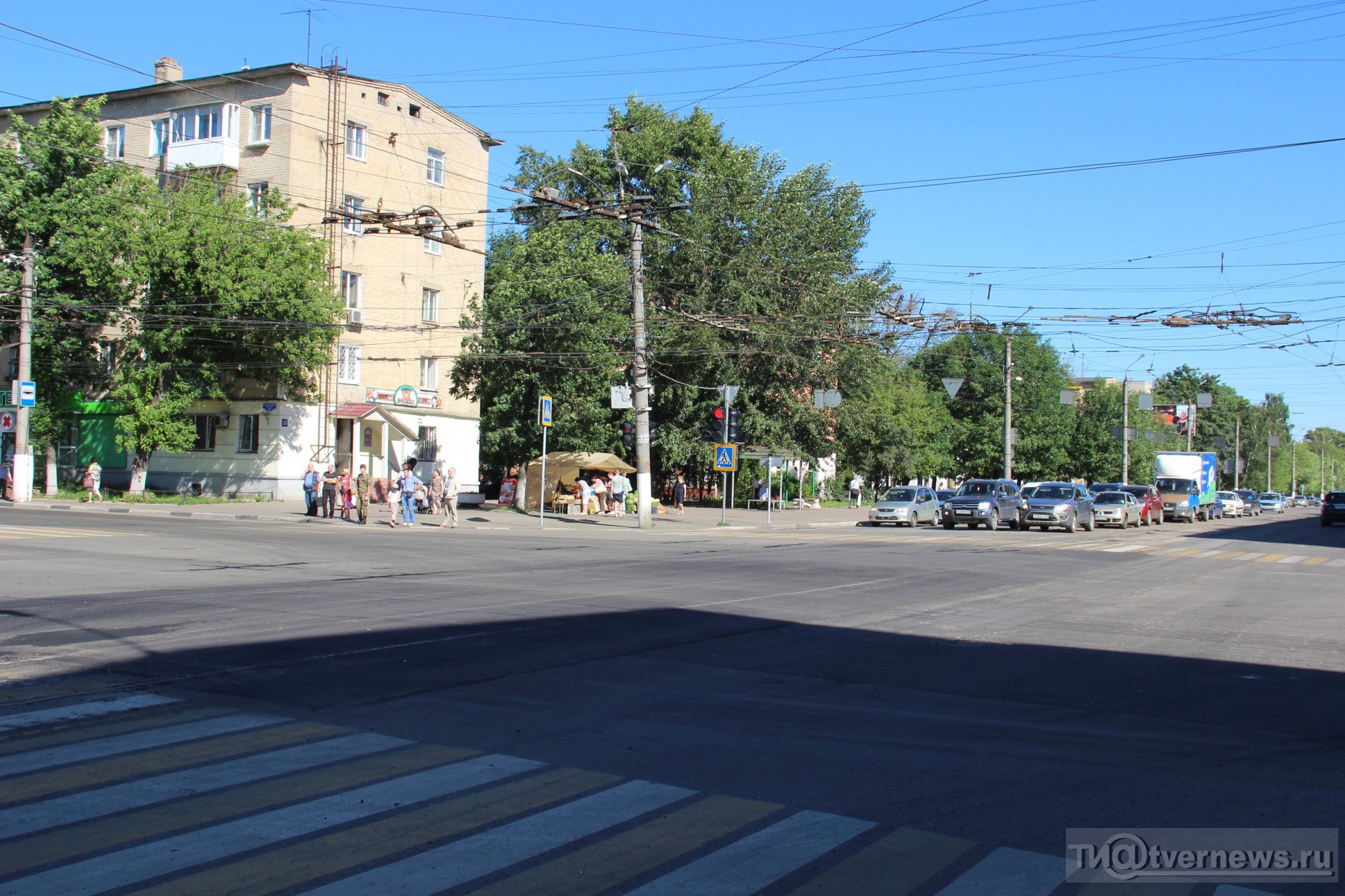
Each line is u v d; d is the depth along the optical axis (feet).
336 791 17.69
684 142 157.07
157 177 129.08
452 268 144.66
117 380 117.80
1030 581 58.44
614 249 149.59
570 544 78.59
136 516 98.89
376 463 132.05
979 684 28.50
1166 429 263.29
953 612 44.06
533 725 22.79
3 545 63.36
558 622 37.68
